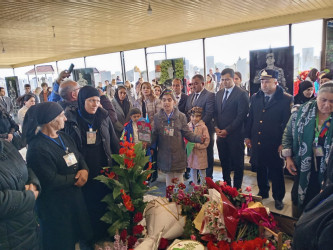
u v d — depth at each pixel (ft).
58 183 5.97
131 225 6.22
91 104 6.93
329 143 6.48
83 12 13.34
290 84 12.77
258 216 5.03
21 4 11.33
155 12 14.16
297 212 7.84
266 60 13.17
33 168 5.74
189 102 12.84
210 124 11.93
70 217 6.36
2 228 4.51
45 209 6.13
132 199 6.27
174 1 12.22
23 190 4.85
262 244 4.41
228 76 10.78
